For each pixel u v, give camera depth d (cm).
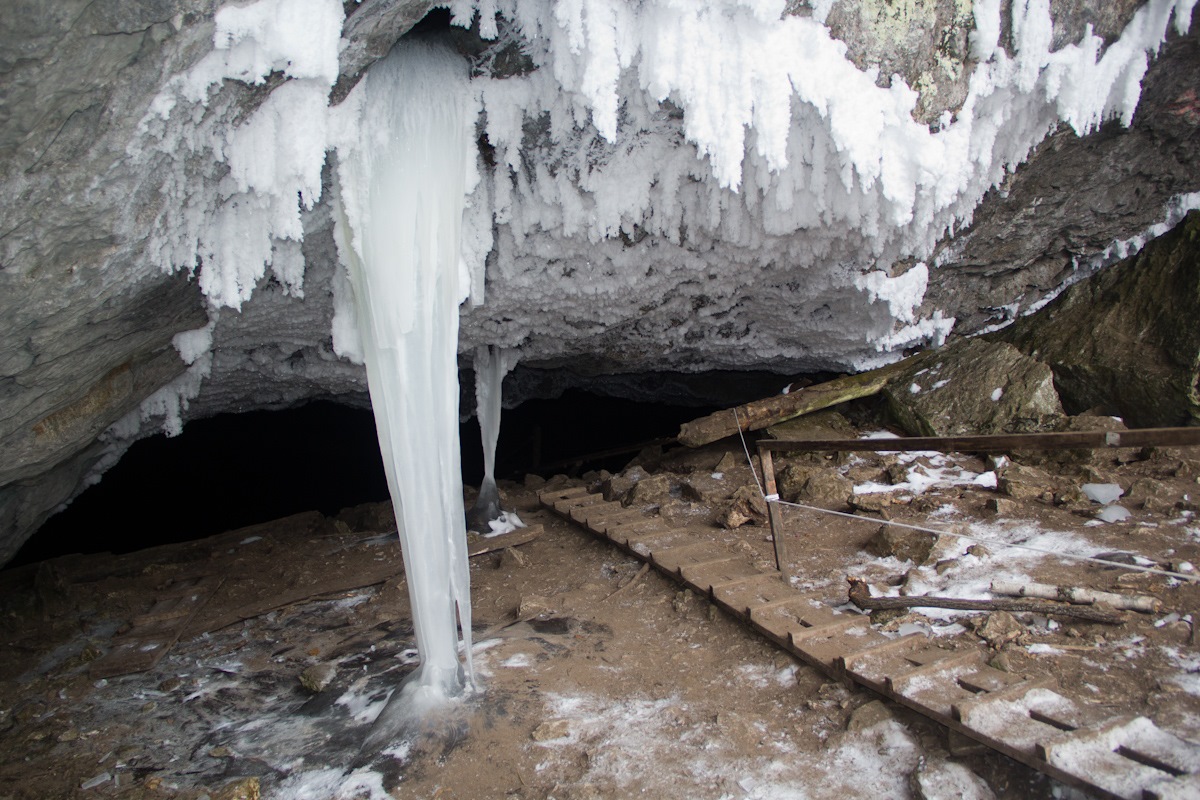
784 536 461
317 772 339
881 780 286
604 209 444
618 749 322
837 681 340
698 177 437
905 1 354
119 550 855
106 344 384
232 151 335
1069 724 270
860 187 421
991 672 313
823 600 417
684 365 712
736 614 406
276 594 538
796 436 660
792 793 286
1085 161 514
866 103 371
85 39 238
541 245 476
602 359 686
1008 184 489
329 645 460
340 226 397
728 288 559
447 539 390
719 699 351
